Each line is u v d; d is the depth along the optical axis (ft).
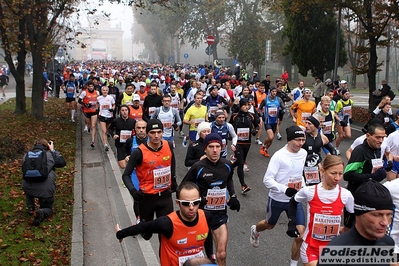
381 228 8.67
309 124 19.99
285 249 19.45
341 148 41.68
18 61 57.06
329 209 13.83
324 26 76.59
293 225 14.29
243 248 19.58
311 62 78.43
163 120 32.04
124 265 18.21
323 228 13.91
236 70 106.93
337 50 66.59
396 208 13.15
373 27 62.64
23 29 53.42
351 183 17.71
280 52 152.25
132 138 24.11
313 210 13.99
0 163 31.78
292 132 16.84
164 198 18.13
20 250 18.35
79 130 49.62
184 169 33.96
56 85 89.45
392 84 161.99
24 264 17.17
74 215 22.93
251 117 29.22
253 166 34.71
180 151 40.57
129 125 29.43
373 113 34.81
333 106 36.81
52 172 22.41
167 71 118.83
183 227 12.22
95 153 39.01
